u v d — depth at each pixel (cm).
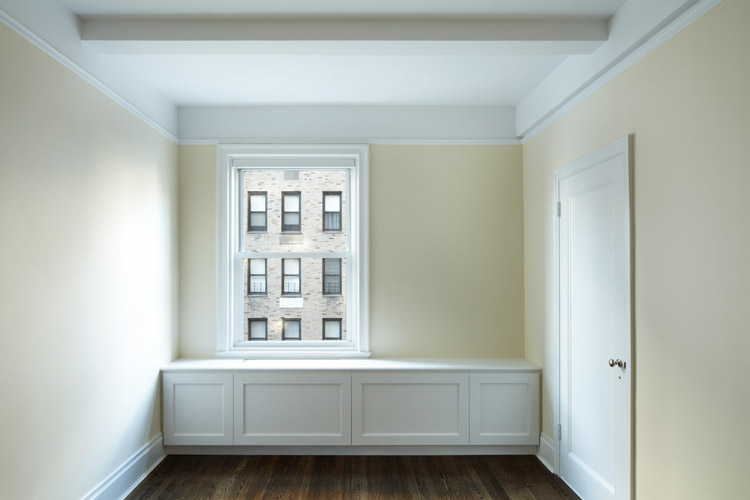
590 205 307
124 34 275
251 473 360
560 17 276
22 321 225
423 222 432
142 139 355
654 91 241
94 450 288
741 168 187
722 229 196
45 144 243
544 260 386
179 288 426
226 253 427
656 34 238
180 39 276
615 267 276
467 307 432
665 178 233
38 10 237
